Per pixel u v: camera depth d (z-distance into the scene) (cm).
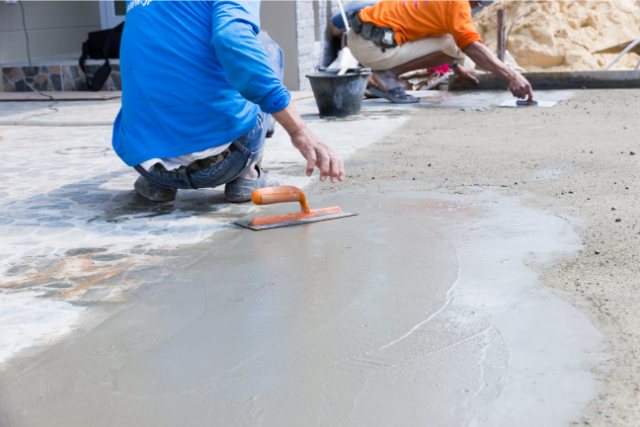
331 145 489
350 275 221
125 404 148
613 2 1280
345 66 652
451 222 278
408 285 210
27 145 520
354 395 148
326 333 179
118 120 311
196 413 144
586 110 619
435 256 236
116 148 302
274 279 220
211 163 301
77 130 602
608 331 172
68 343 178
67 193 353
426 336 175
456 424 136
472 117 610
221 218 301
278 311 194
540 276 212
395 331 178
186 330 184
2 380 160
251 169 329
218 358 167
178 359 167
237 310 196
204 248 256
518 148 442
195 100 282
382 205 312
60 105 814
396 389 150
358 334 177
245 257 244
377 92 763
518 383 150
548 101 698
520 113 623
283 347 172
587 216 274
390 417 139
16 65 959
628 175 345
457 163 402
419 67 762
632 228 255
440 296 200
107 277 226
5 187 368
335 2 1050
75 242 267
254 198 279
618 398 142
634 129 495
